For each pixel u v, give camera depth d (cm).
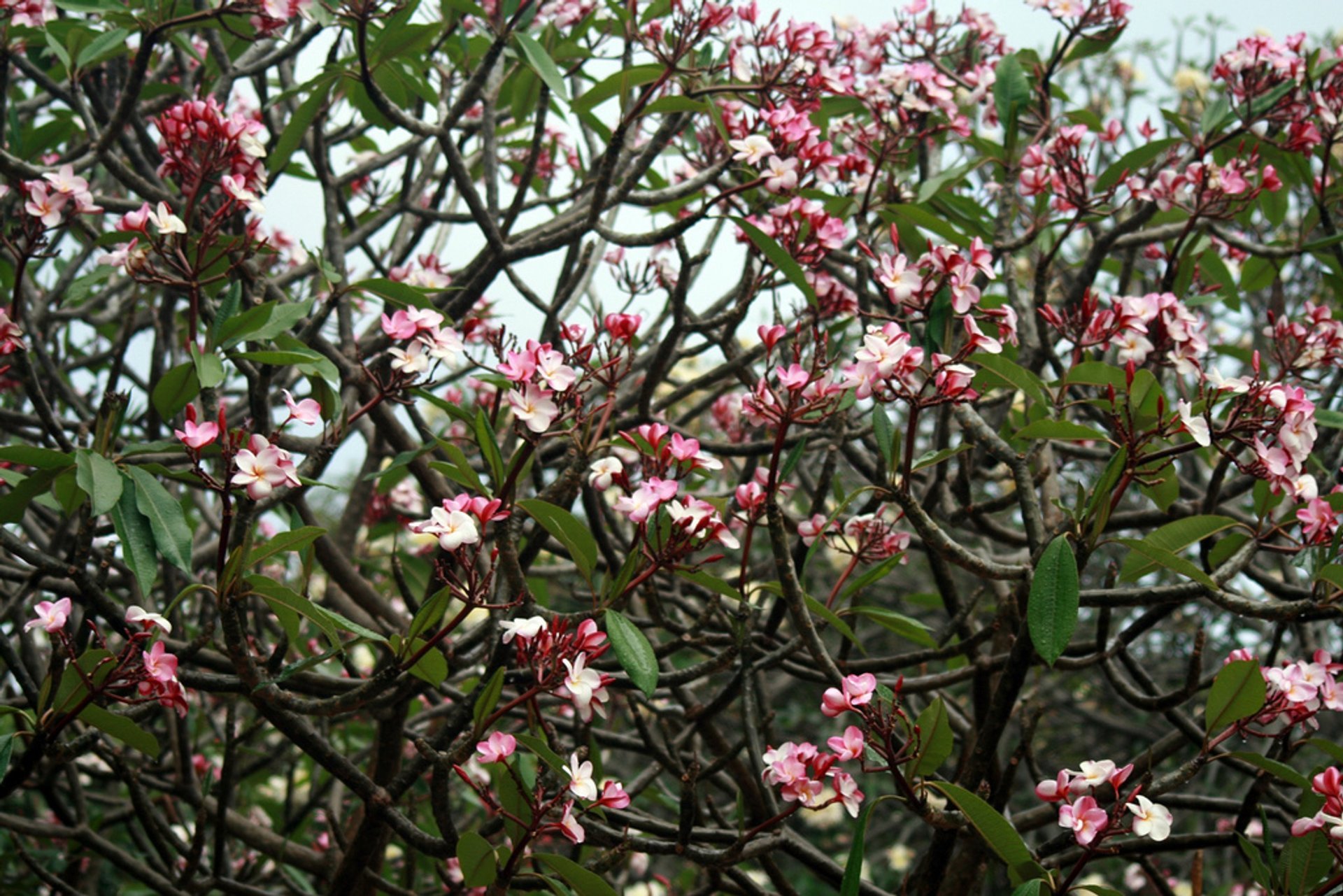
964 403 387
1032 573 368
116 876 548
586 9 484
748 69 445
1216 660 853
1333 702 366
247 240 392
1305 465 429
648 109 430
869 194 457
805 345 454
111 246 430
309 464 386
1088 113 483
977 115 510
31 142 466
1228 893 665
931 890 382
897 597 923
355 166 524
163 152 398
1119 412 381
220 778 433
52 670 371
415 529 351
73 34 437
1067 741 965
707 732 449
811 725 908
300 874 560
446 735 375
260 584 356
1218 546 389
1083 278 465
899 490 367
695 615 477
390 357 448
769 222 434
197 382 389
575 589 546
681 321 434
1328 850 361
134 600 461
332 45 474
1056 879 354
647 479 383
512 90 488
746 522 386
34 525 470
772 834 395
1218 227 486
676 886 698
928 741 357
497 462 374
